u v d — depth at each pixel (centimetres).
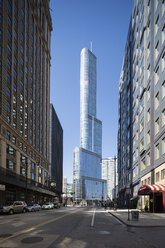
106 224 1667
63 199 15712
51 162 11062
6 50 4688
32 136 6581
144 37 4503
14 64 5225
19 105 5453
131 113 6462
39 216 2491
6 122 4484
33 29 7062
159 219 2041
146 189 3225
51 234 1159
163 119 3234
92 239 1041
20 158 5403
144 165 4659
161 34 3366
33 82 6831
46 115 8694
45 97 8538
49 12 9288
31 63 6712
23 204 3456
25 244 912
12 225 1558
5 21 4681
